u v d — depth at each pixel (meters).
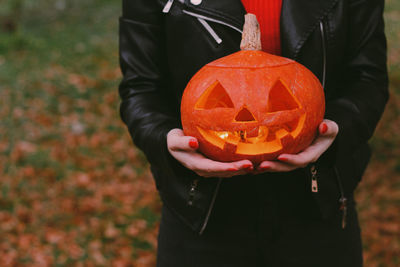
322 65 1.43
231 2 1.42
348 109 1.36
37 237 4.09
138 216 4.52
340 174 1.47
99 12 12.21
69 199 4.72
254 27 1.30
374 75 1.46
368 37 1.45
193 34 1.44
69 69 8.33
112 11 12.38
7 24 9.63
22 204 4.55
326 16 1.41
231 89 1.20
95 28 11.02
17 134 5.89
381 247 4.04
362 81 1.45
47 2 11.32
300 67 1.28
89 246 4.02
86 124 6.45
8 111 6.40
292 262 1.50
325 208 1.46
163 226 1.60
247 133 1.18
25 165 5.24
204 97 1.26
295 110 1.19
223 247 1.50
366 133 1.38
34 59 8.48
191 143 1.18
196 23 1.43
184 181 1.47
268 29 1.44
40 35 10.02
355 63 1.47
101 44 9.96
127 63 1.53
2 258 3.77
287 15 1.41
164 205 1.58
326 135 1.25
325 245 1.50
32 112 6.49
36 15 10.97
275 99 1.27
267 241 1.49
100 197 4.83
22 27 10.30
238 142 1.22
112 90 7.68
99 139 6.07
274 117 1.18
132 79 1.52
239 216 1.47
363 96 1.41
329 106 1.40
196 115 1.22
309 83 1.25
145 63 1.51
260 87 1.19
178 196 1.49
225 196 1.48
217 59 1.41
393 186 5.05
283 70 1.23
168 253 1.58
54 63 8.45
